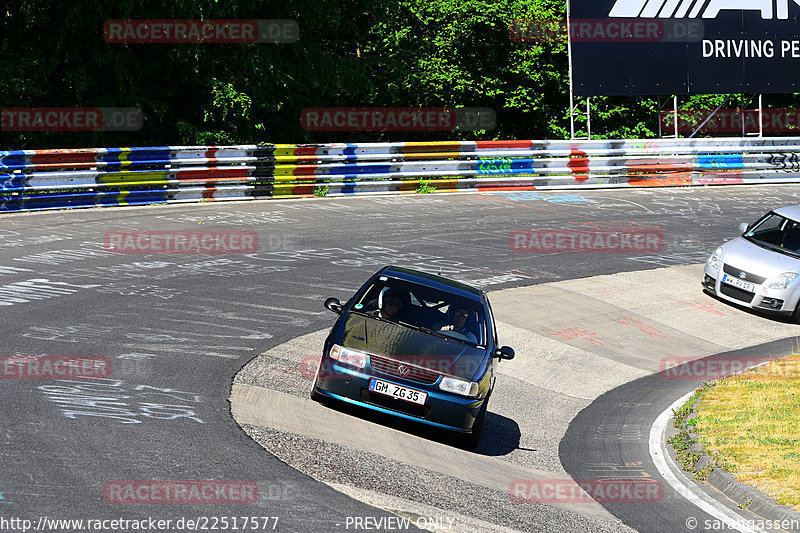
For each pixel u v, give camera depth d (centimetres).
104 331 2738
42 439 1731
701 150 7238
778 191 7194
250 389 2358
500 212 5781
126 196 5169
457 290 2531
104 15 6097
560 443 2467
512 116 9094
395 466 1928
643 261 4725
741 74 7500
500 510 1780
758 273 4059
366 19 8675
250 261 4006
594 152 6888
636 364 3353
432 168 6372
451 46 8481
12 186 4700
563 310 3806
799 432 2464
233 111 6969
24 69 6200
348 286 3719
